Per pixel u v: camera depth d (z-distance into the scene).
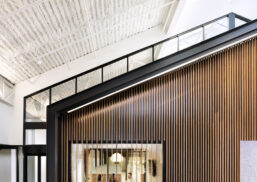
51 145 4.98
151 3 9.05
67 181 5.18
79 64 11.14
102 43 10.91
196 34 8.11
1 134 9.14
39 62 9.16
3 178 8.70
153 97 5.38
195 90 5.38
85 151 5.27
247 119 5.29
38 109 10.08
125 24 10.04
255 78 5.35
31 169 9.80
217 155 5.22
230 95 5.34
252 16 9.30
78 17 7.92
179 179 5.20
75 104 5.09
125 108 5.36
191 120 5.31
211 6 9.94
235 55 5.41
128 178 5.24
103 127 5.32
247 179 5.17
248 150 5.23
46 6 6.56
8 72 9.16
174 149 5.27
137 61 8.59
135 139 5.31
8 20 6.43
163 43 8.27
